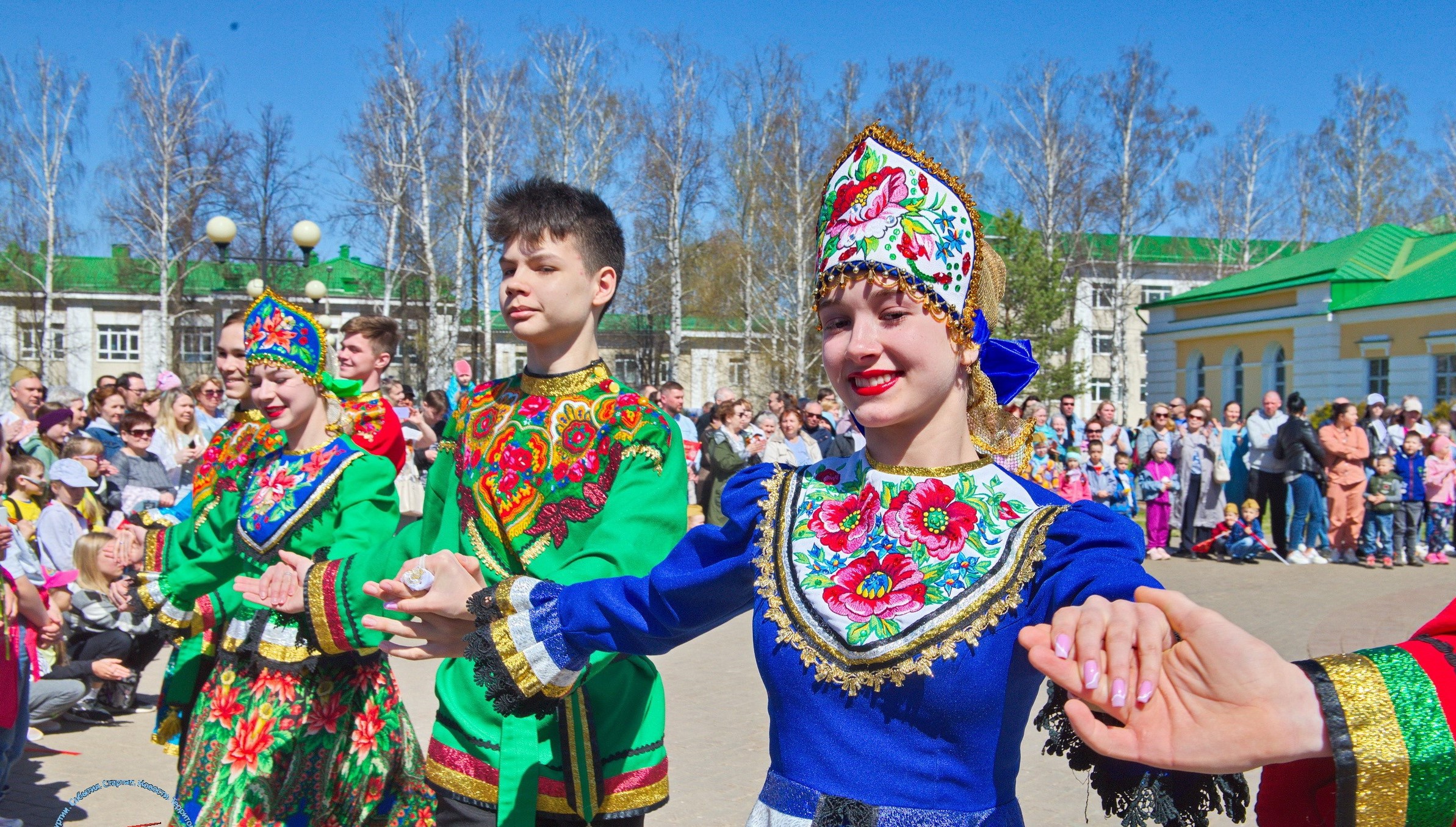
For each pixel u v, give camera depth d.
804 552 1.63
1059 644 1.10
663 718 2.72
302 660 3.10
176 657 3.48
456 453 2.78
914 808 1.50
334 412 3.52
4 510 4.09
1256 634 7.46
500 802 2.44
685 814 4.28
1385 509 11.54
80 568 5.93
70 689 5.54
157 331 41.19
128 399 9.23
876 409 1.59
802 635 1.58
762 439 11.09
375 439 4.14
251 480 3.43
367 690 3.24
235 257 26.67
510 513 2.63
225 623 3.29
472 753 2.56
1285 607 8.62
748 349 34.09
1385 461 11.70
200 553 3.54
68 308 40.75
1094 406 44.12
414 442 10.34
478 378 32.28
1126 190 32.91
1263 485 12.46
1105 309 43.69
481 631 1.86
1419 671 1.03
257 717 3.12
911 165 1.62
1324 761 1.11
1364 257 25.92
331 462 3.37
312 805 3.18
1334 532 12.07
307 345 3.39
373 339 5.67
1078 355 43.72
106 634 5.88
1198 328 29.28
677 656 7.43
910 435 1.63
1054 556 1.46
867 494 1.62
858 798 1.52
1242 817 1.21
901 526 1.58
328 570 2.85
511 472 2.64
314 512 3.30
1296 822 1.15
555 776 2.53
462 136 29.28
